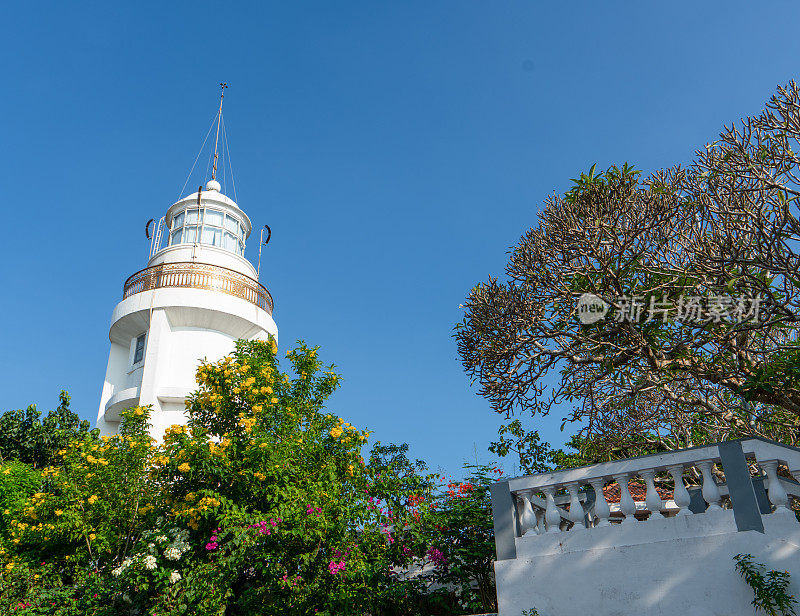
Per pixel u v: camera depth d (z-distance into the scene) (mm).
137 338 22719
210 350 21984
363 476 12062
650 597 6832
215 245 25500
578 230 9609
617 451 13086
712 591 6574
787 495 7297
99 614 9953
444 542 11734
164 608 9617
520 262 10336
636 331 9797
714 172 9336
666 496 12047
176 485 11336
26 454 21547
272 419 11945
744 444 7102
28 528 11281
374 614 11094
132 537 11070
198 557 10539
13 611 9883
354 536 11406
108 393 22047
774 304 8633
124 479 11328
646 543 7078
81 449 11906
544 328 10492
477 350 10812
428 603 11500
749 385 8852
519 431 15438
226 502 10562
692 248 9242
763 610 6258
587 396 10500
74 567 11008
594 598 7102
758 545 6523
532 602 7391
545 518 8492
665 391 10758
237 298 22688
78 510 11062
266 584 10391
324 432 12469
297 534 10203
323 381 13273
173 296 21688
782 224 8188
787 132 8984
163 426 19734
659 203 9383
